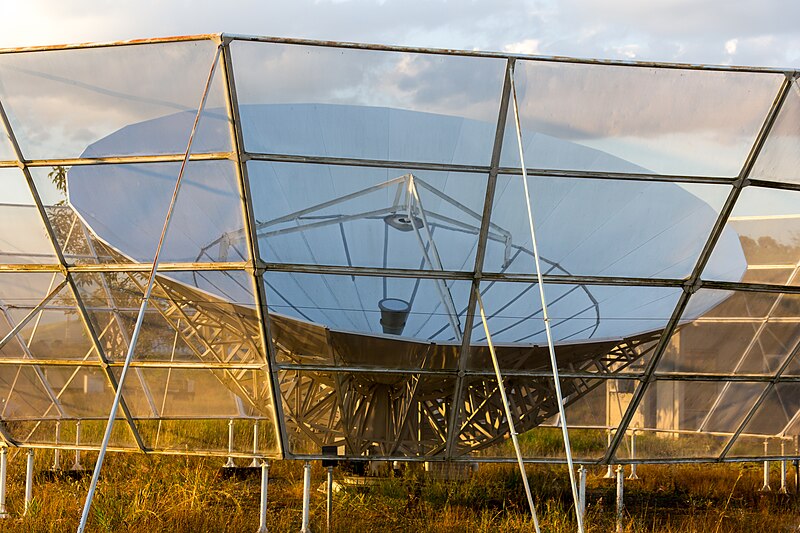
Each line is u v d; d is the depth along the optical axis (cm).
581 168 1184
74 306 1261
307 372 1228
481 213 1167
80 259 1208
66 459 1809
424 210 1177
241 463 1911
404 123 1214
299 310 1180
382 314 1222
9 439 1335
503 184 1203
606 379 1245
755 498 1652
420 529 1261
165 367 1230
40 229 1219
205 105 1055
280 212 1233
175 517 1236
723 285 1183
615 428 1280
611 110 1105
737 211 1176
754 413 1323
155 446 1316
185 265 1120
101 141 1137
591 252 1219
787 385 1310
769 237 1193
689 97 1102
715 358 1259
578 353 1223
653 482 1795
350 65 1060
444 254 1273
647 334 1216
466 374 1201
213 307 1167
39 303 1259
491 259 1244
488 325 1212
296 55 1053
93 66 1091
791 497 1631
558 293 1251
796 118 1103
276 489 1602
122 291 1209
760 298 1229
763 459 1345
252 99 1048
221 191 1089
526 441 1300
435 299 1247
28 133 1149
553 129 1105
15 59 1104
